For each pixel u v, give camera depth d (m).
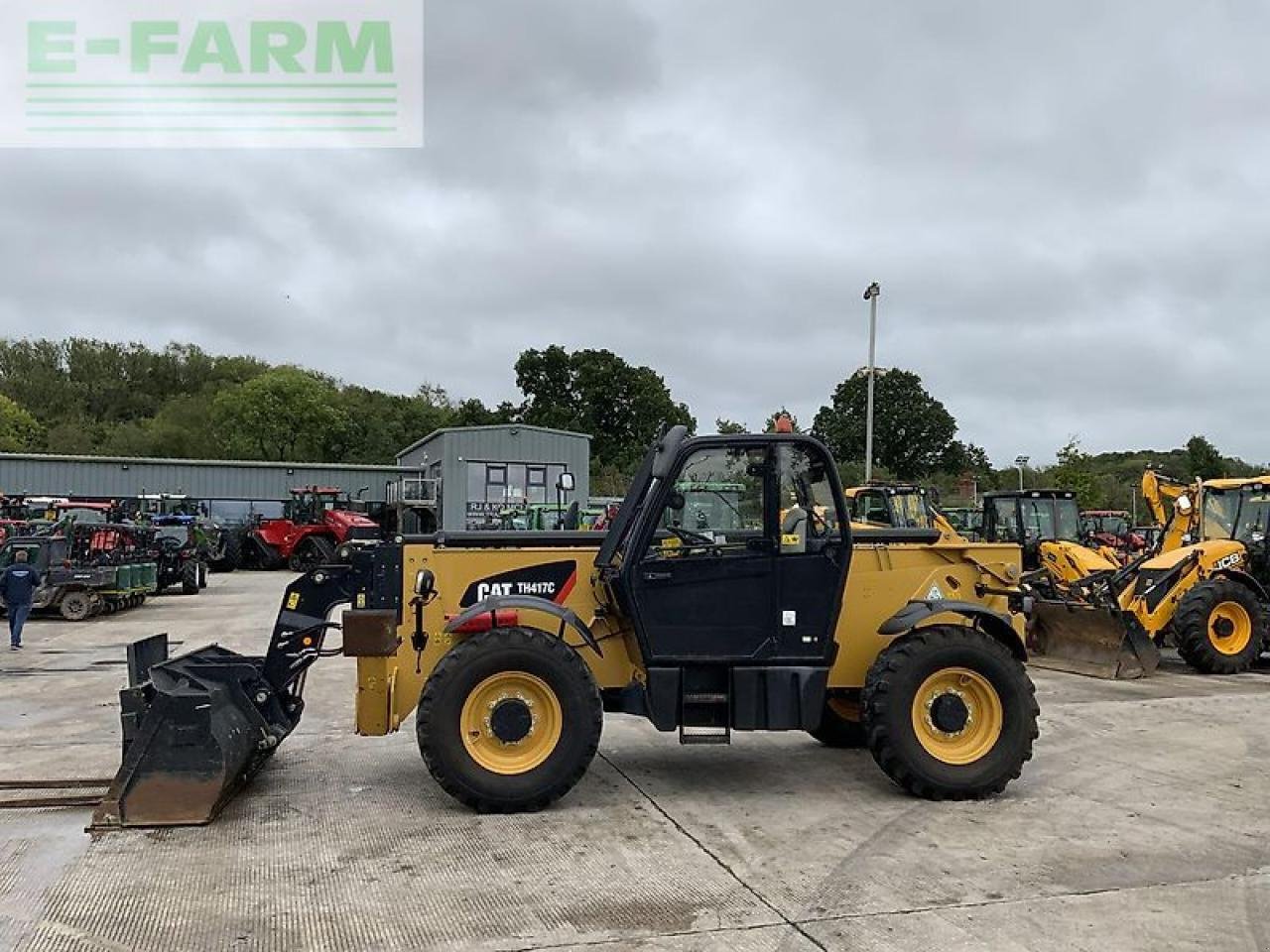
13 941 4.04
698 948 3.97
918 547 6.68
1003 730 6.04
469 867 4.91
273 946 4.00
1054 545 12.93
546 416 58.41
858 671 6.60
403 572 6.44
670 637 6.05
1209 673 10.94
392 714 6.23
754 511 6.15
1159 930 4.13
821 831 5.46
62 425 68.81
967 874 4.79
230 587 24.56
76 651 12.98
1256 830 5.45
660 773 6.71
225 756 5.62
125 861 4.97
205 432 69.12
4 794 6.11
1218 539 12.02
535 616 6.05
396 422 71.19
